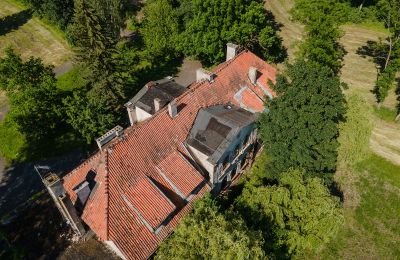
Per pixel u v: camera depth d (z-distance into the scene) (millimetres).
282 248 30391
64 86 52562
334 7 39875
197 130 32375
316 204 29891
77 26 39719
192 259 23312
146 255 25922
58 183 24891
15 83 40562
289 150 32406
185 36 50781
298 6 45000
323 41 41719
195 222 25188
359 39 61438
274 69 41250
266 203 30062
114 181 26938
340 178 39625
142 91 38625
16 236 29625
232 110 34812
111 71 43156
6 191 37969
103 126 39375
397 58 43344
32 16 71938
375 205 37312
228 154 32438
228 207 32938
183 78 53750
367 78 52875
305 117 29953
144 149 29281
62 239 28453
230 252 22984
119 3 59062
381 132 44375
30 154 42062
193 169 30469
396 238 34688
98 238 27406
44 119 41969
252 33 48125
